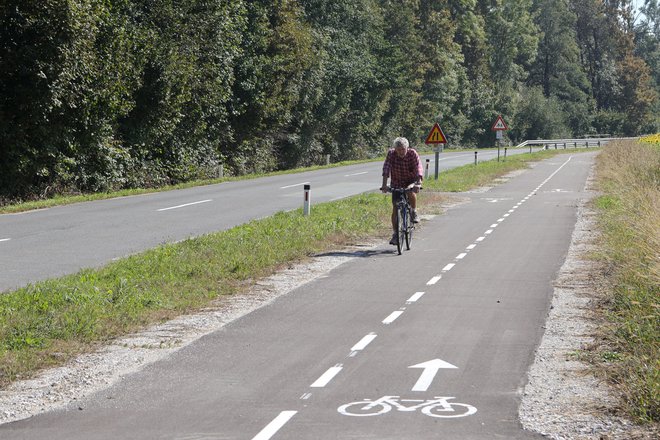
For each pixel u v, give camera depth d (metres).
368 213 22.67
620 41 139.25
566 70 134.62
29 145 28.11
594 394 7.10
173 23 35.81
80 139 30.50
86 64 28.08
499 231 20.25
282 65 47.69
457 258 15.80
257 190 32.44
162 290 11.77
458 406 6.78
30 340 8.73
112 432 6.17
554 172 49.84
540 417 6.48
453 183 36.16
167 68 34.22
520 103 118.25
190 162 38.88
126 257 14.98
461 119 103.50
